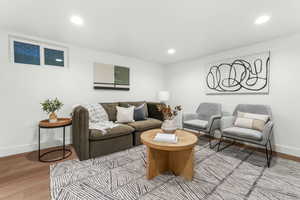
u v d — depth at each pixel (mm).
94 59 3090
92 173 1764
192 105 3816
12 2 1507
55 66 2621
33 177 1664
